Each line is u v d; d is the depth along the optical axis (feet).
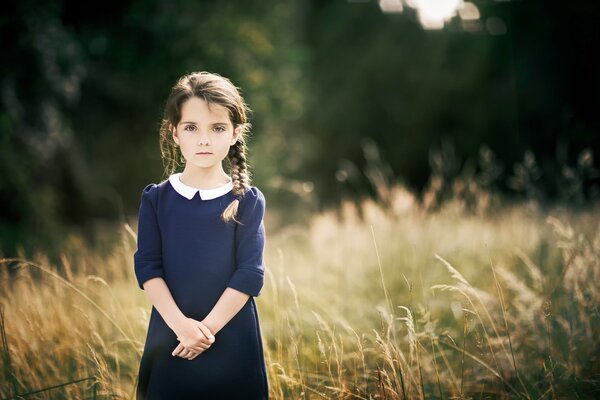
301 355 11.51
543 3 58.54
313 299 14.56
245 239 8.26
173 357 7.99
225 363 7.93
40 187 33.78
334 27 71.15
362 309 14.85
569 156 54.24
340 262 17.53
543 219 20.62
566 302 12.50
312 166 66.18
